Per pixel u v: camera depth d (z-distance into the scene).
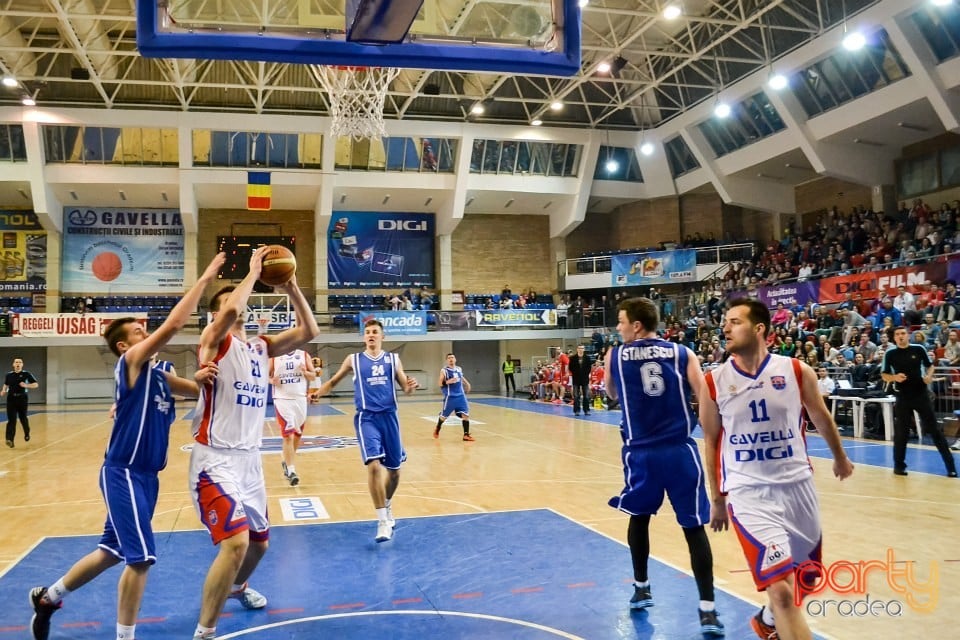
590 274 29.61
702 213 29.66
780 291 21.52
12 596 4.45
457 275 31.52
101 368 28.55
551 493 7.96
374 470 5.84
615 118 28.69
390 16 3.48
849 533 5.81
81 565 3.65
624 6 21.33
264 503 3.97
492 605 4.17
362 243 30.55
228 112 25.22
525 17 4.03
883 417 12.78
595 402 21.56
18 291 27.59
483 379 32.41
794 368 3.26
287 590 4.50
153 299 28.30
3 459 11.54
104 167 25.75
